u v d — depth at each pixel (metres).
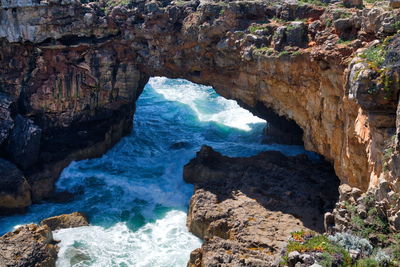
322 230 28.78
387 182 21.31
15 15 37.50
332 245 21.31
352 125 26.34
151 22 38.94
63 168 39.56
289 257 20.70
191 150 44.12
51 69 40.62
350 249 20.67
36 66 40.38
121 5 39.72
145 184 38.53
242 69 36.72
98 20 39.22
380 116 22.39
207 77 40.38
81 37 39.91
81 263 28.75
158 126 50.41
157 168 41.38
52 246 29.33
